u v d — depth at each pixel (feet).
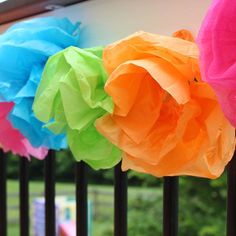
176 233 2.10
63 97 1.71
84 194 2.57
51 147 2.21
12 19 2.63
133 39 1.56
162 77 1.46
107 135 1.64
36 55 2.05
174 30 1.81
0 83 2.06
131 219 11.46
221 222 10.22
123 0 2.01
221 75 1.32
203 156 1.51
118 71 1.55
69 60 1.71
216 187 10.34
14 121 2.13
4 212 3.38
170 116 1.65
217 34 1.34
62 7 2.31
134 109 1.65
